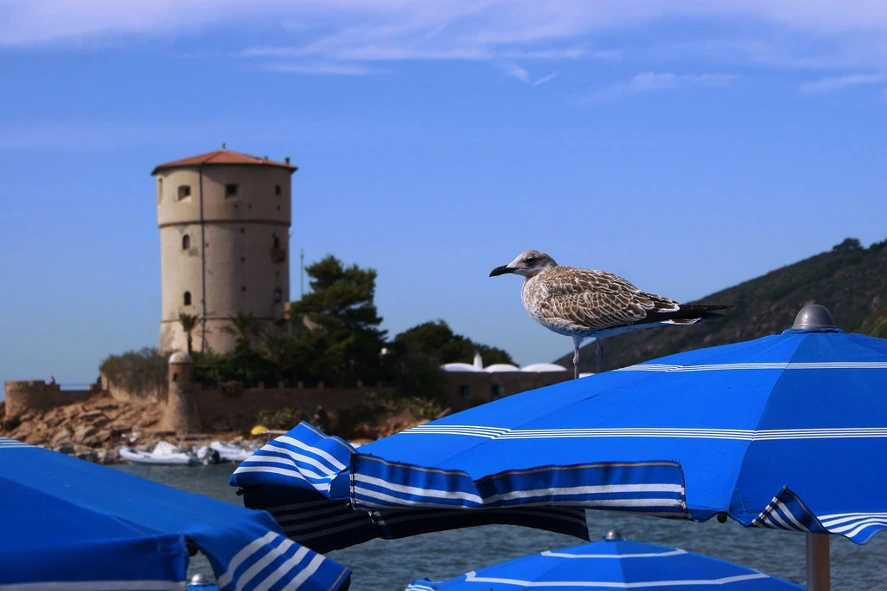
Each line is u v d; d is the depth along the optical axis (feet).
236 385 323.98
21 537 12.77
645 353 293.64
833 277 347.36
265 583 14.34
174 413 318.24
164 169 353.31
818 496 14.94
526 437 18.19
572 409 18.99
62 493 14.06
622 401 18.78
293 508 24.04
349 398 336.49
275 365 332.39
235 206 346.33
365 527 24.88
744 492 15.01
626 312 31.35
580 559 26.00
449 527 24.08
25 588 12.10
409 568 94.99
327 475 21.24
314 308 334.65
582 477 16.10
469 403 362.74
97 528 13.09
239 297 346.54
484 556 102.47
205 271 345.72
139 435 315.99
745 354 19.63
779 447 15.94
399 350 351.46
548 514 24.17
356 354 335.06
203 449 275.18
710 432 16.71
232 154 357.82
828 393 17.43
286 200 357.00
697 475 15.62
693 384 18.71
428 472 17.44
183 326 336.90
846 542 99.45
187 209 347.77
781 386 17.72
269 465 22.31
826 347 19.22
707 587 24.66
